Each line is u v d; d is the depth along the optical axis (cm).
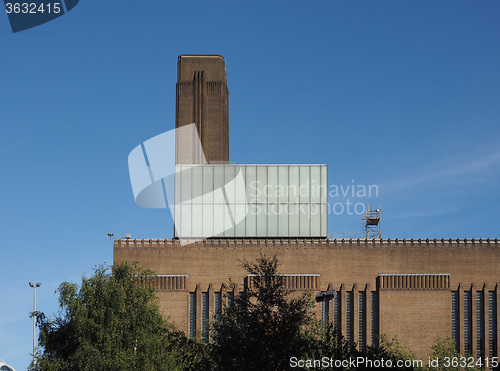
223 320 5638
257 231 10731
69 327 8006
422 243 10519
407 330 10319
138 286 8531
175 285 10406
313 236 10712
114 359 7712
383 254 10500
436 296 10394
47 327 8138
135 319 8112
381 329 10300
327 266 10469
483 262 10500
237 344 5375
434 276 10431
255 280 5709
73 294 8244
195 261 10488
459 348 10281
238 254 10506
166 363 7756
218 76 12938
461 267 10481
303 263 10481
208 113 12812
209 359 5975
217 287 10425
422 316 10356
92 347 7694
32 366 7762
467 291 10469
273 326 5422
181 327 10306
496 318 10394
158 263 10475
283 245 10519
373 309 10412
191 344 7544
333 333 6009
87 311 8069
